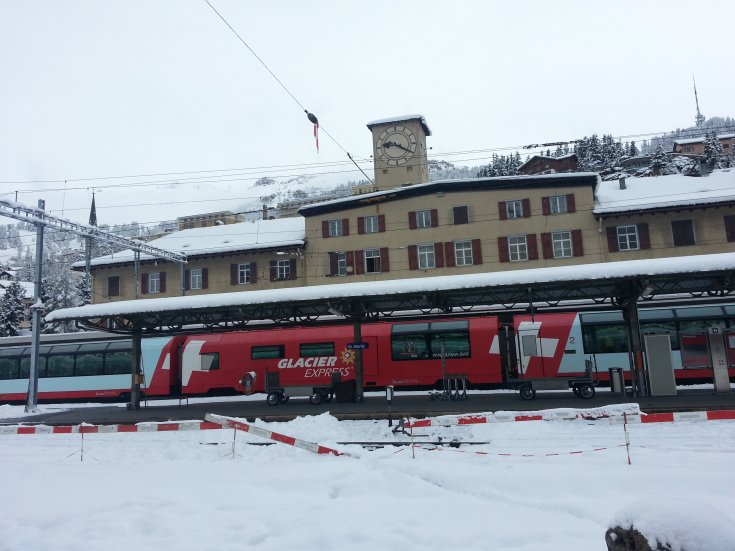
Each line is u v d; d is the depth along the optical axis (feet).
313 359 84.23
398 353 82.74
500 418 40.32
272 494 27.61
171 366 92.68
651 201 113.80
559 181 115.55
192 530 22.02
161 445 46.60
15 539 21.80
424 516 22.84
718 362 62.80
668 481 25.82
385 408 61.67
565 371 74.64
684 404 52.80
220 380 87.20
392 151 147.23
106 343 97.04
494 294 71.00
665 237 109.70
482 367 79.46
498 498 25.41
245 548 19.89
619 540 12.23
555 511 23.32
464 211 120.26
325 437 48.37
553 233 115.44
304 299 65.87
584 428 46.39
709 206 106.83
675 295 85.40
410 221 122.72
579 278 58.29
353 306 72.38
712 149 229.25
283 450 40.57
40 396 97.19
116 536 21.75
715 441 37.99
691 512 11.20
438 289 61.98
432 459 35.27
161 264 134.62
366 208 125.70
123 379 94.27
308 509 24.49
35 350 79.05
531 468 30.42
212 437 50.31
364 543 19.84
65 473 34.99
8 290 186.91
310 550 19.48
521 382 66.44
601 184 132.77
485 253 117.70
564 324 76.02
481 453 36.29
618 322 77.71
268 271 128.88
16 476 34.09
